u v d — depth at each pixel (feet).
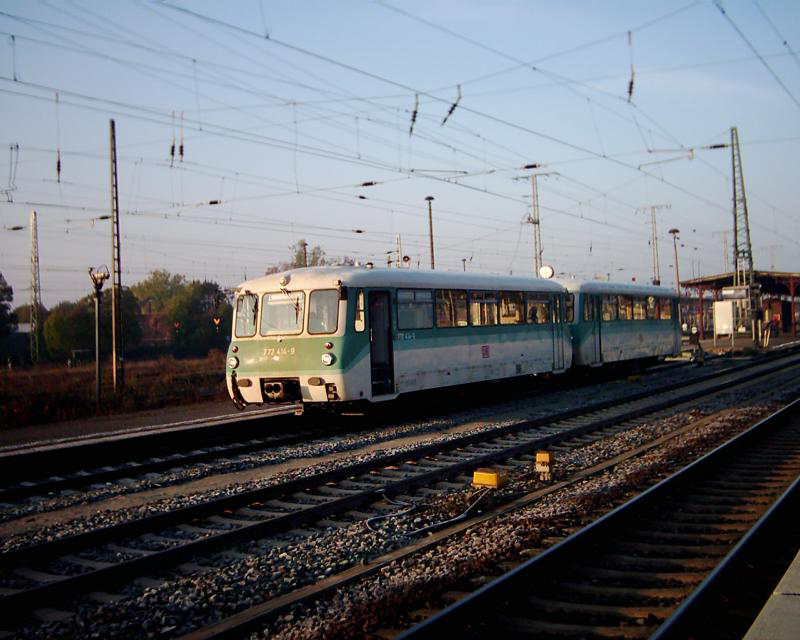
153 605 19.84
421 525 27.61
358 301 50.85
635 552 23.43
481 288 62.90
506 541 24.16
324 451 44.11
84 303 208.23
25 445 51.06
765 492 31.45
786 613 16.03
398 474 37.17
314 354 50.19
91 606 20.03
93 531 25.61
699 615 17.69
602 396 72.69
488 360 62.75
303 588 20.80
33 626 18.75
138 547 25.71
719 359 130.00
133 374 108.58
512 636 17.16
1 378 110.93
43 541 26.71
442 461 40.42
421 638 16.17
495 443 46.09
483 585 20.15
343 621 17.92
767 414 56.80
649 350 95.66
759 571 21.21
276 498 32.24
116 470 37.91
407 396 57.93
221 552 24.39
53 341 194.29
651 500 28.89
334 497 32.53
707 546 23.91
